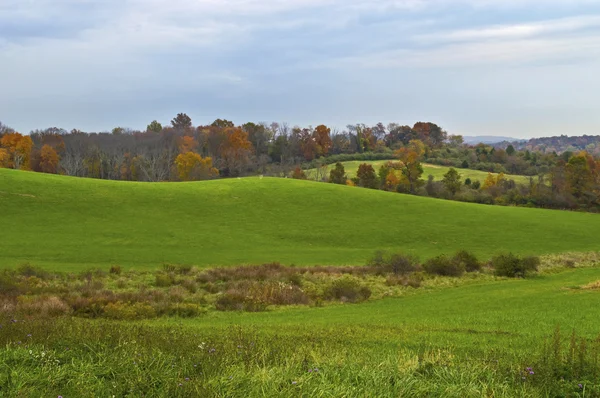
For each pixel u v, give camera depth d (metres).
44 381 7.90
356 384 8.33
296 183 86.50
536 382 8.96
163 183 81.62
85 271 35.62
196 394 7.52
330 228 64.25
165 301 26.62
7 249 44.81
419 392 8.09
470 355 12.21
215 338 12.66
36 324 12.55
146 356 9.16
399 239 60.50
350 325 19.44
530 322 20.41
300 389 7.70
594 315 22.22
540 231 66.06
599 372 9.20
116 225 59.19
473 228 66.38
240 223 64.62
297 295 30.33
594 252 55.09
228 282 34.03
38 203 63.69
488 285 37.16
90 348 9.77
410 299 31.62
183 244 53.25
